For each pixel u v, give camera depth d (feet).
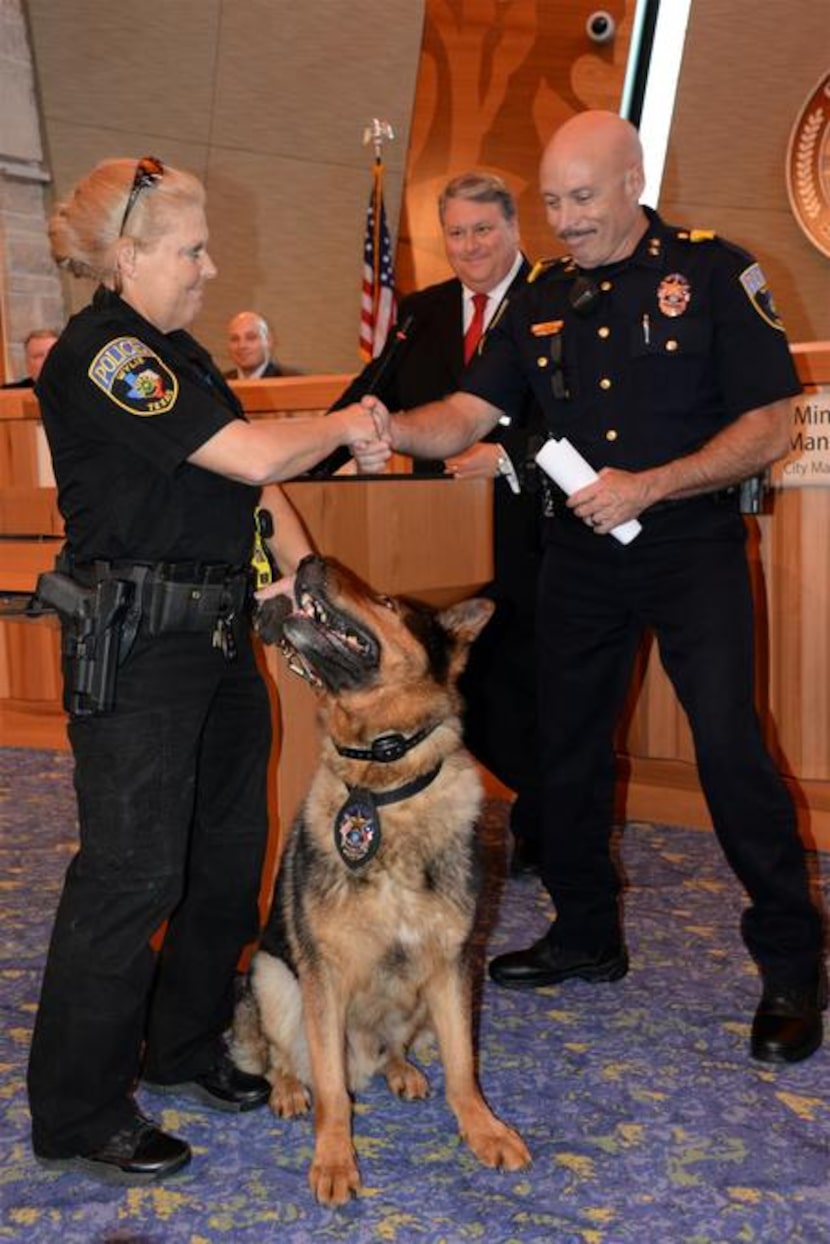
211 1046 8.82
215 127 29.27
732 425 9.06
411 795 7.83
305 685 10.36
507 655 13.08
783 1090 8.77
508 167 27.53
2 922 12.27
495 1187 7.62
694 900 12.67
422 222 28.35
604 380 9.46
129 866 7.43
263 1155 8.07
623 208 9.23
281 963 8.53
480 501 11.84
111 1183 7.72
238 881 8.43
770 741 14.46
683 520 9.39
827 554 13.88
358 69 28.19
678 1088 8.81
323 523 9.80
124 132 29.35
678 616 9.47
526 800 13.30
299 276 29.55
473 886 8.03
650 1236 7.09
